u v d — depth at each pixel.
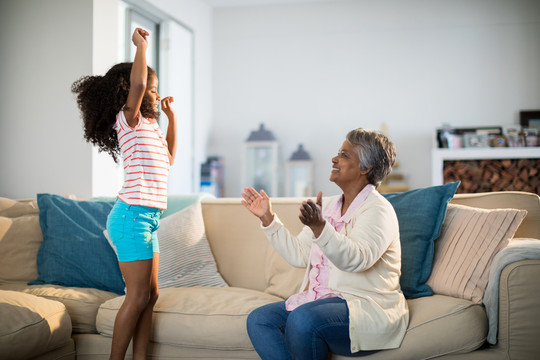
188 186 5.90
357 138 1.66
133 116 1.71
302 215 1.41
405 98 6.14
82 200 2.61
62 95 3.77
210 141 6.59
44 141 3.82
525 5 5.85
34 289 2.06
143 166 1.74
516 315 1.51
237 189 6.54
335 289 1.58
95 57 3.73
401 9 6.16
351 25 6.28
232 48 6.59
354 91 6.27
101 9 3.79
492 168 5.28
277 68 6.48
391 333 1.50
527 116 5.81
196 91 6.13
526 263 1.52
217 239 2.32
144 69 1.66
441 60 6.06
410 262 1.85
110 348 1.83
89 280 2.16
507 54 5.90
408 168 6.11
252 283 2.21
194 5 6.06
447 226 1.93
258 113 6.52
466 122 5.99
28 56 3.86
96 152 3.76
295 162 6.10
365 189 1.65
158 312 1.81
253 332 1.61
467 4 5.99
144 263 1.71
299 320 1.45
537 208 2.01
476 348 1.55
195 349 1.76
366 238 1.51
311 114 6.38
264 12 6.51
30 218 2.41
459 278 1.75
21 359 1.60
